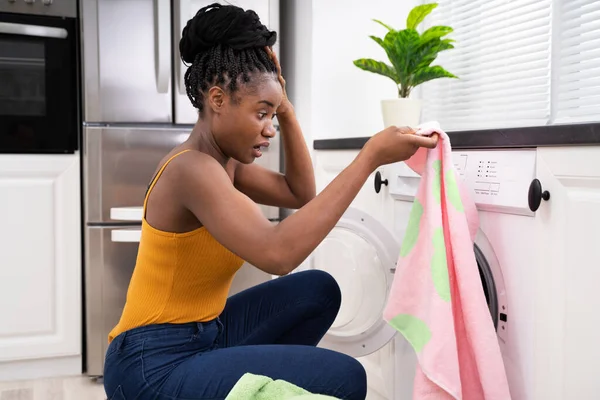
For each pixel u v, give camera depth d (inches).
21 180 98.0
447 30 81.1
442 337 51.7
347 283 77.0
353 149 84.1
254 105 45.6
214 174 44.3
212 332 50.8
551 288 51.5
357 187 45.9
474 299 51.8
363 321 74.7
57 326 100.4
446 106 101.7
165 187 45.7
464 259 52.1
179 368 46.8
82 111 99.3
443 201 53.7
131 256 100.5
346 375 46.7
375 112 106.6
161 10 97.6
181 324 48.8
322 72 102.6
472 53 95.1
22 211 98.1
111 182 99.3
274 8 106.6
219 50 45.4
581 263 48.6
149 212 47.2
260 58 46.7
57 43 98.3
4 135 97.1
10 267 97.9
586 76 76.4
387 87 106.7
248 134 46.5
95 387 96.0
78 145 100.7
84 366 104.1
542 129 51.4
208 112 47.6
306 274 59.9
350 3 103.9
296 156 58.0
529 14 86.7
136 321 48.5
